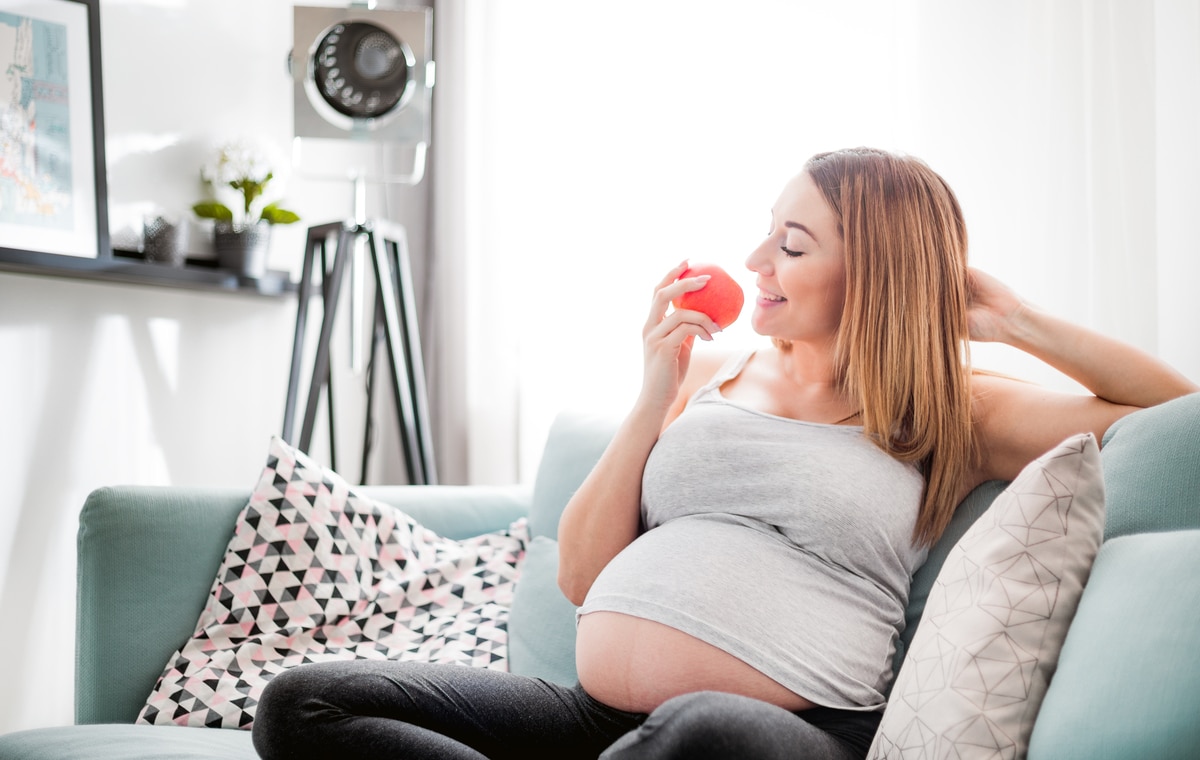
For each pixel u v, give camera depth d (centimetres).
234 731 150
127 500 166
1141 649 89
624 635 120
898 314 133
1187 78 172
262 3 284
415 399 266
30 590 232
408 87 258
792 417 138
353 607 172
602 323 266
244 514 174
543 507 189
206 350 269
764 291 140
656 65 258
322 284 264
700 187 249
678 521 132
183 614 166
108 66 247
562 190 275
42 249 228
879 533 125
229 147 261
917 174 138
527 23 283
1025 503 108
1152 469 115
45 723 236
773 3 238
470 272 296
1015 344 135
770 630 117
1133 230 174
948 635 104
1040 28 190
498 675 126
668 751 95
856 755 110
